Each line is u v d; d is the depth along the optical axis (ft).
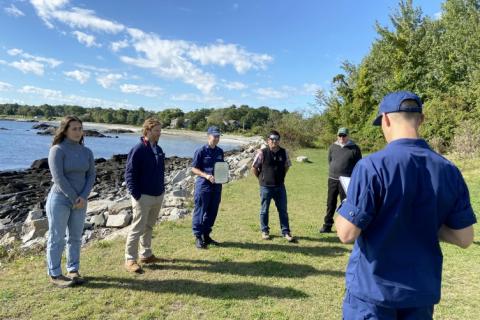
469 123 61.36
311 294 15.87
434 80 83.25
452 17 85.71
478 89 64.54
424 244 6.72
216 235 24.02
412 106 7.00
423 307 6.73
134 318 13.52
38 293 15.16
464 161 54.90
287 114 122.62
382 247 6.70
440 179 6.64
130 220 27.58
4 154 107.65
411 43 90.48
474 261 20.08
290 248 21.81
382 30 94.94
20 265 18.67
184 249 21.08
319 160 76.28
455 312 14.60
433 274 6.71
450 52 79.36
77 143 16.29
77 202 15.90
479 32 72.43
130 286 16.06
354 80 116.67
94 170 17.06
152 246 21.38
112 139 223.51
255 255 20.44
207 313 14.08
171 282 16.62
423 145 6.93
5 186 51.62
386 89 97.55
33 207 40.01
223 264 18.97
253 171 23.44
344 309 7.32
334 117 117.70
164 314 13.93
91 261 18.75
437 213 6.66
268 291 16.03
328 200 25.41
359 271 7.03
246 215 29.60
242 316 13.94
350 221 6.75
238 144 214.69
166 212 29.73
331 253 21.11
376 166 6.71
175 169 83.76
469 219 6.80
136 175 17.19
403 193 6.53
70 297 14.89
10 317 13.29
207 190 21.43
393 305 6.62
